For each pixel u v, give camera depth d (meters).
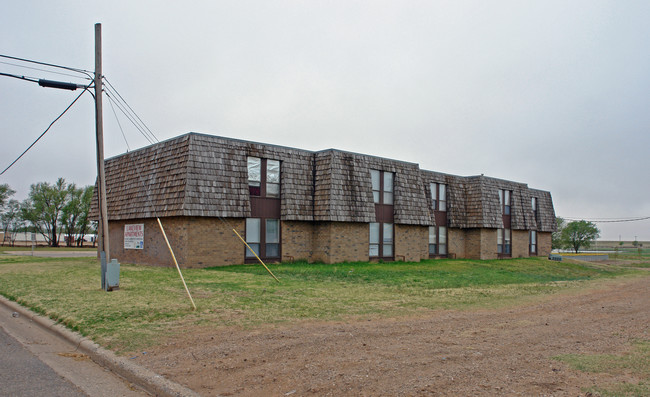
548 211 39.78
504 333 8.38
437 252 30.36
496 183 33.03
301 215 22.47
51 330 8.59
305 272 18.41
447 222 30.94
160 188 20.64
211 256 19.91
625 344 7.55
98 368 6.56
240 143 20.98
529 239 37.97
